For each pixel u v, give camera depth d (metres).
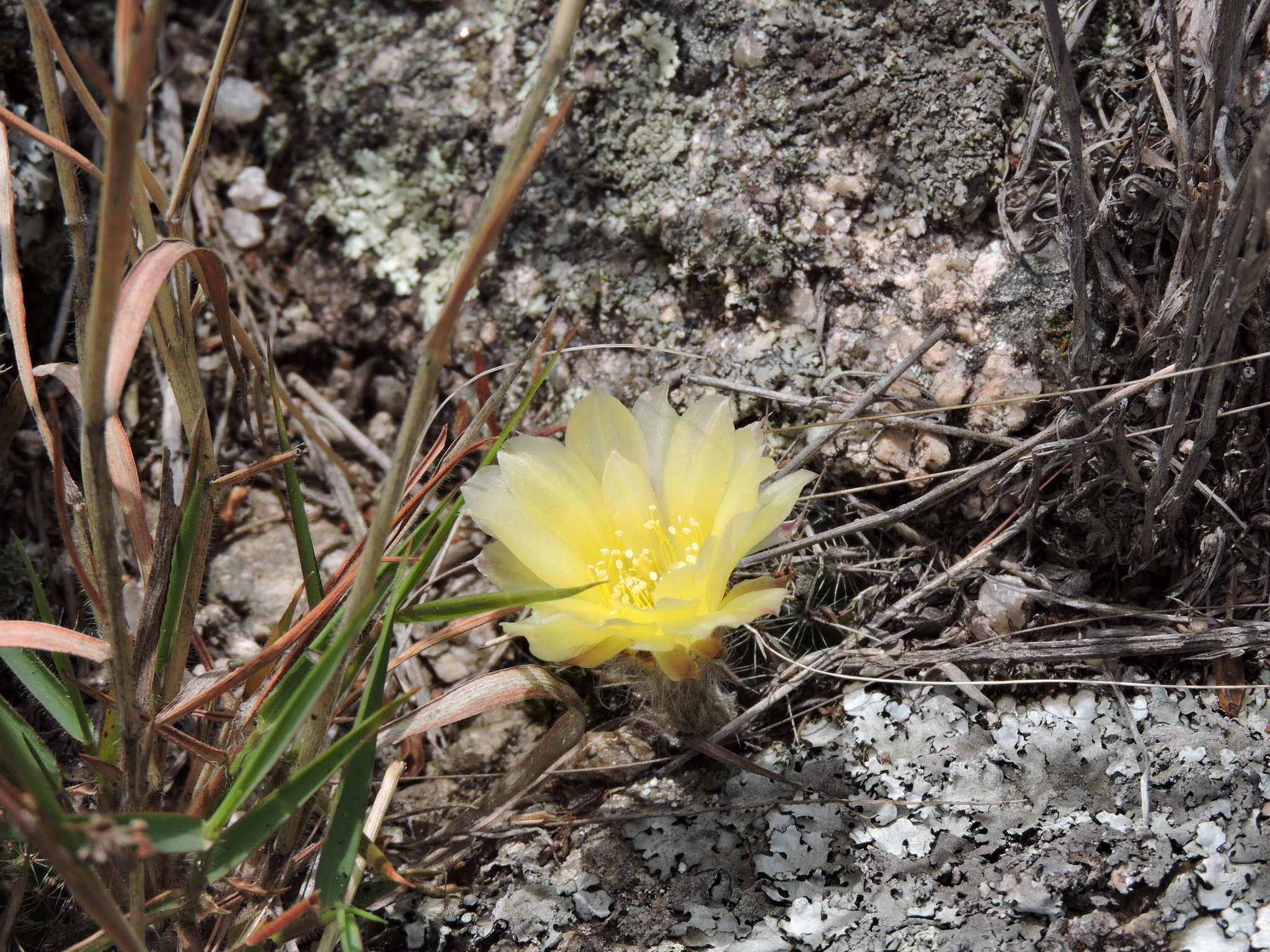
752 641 0.35
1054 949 0.30
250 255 0.41
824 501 0.36
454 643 0.37
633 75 0.38
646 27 0.38
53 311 0.38
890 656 0.35
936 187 0.36
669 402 0.37
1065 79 0.31
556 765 0.34
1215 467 0.34
